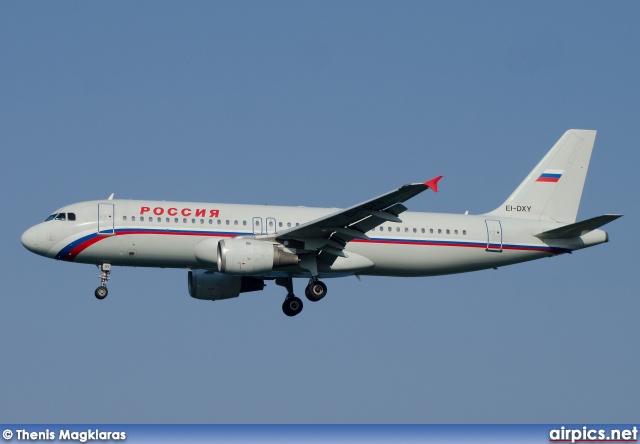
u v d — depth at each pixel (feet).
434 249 438.40
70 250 410.11
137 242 411.54
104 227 410.93
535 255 453.99
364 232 409.08
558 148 475.72
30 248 412.36
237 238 404.98
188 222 415.64
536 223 458.91
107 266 418.10
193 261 417.69
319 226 399.85
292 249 410.11
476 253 444.96
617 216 430.61
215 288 440.86
